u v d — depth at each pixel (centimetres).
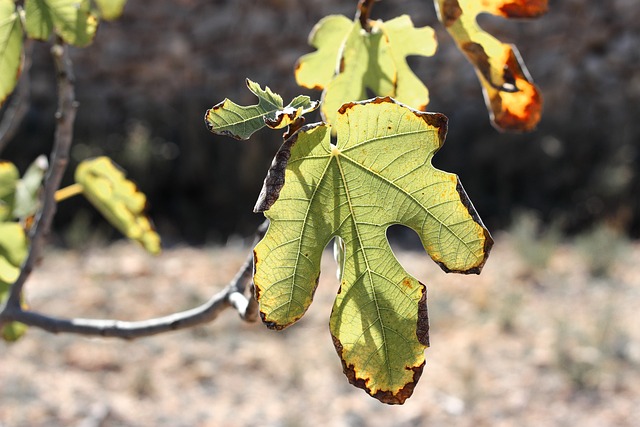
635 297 799
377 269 98
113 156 1051
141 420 571
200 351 680
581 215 1023
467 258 97
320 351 689
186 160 1068
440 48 1116
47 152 1091
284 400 611
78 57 1149
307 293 96
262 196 92
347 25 136
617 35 1102
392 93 136
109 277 823
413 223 97
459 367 650
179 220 1034
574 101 1106
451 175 96
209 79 1152
